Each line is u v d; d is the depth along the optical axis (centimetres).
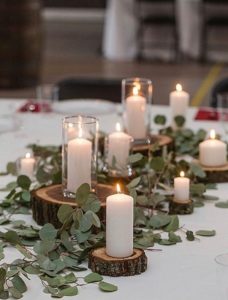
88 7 1184
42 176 237
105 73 906
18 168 261
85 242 193
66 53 1063
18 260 188
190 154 277
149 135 271
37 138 314
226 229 216
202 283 182
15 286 175
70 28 1199
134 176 237
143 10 989
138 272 185
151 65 968
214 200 239
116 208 183
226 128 331
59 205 210
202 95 764
